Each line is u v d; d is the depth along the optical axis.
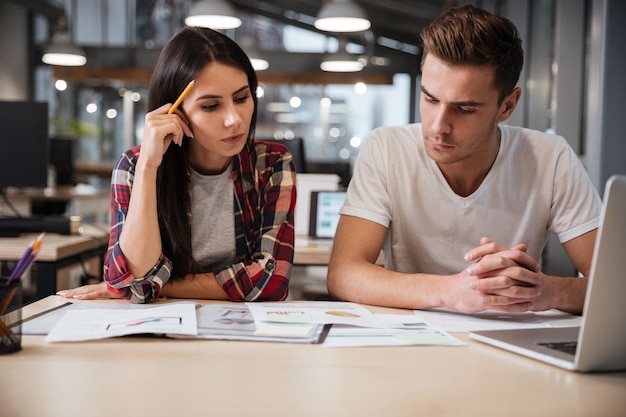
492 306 1.35
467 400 0.88
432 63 1.48
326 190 3.20
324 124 11.97
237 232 1.75
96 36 11.95
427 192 1.78
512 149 1.77
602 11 2.98
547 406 0.86
